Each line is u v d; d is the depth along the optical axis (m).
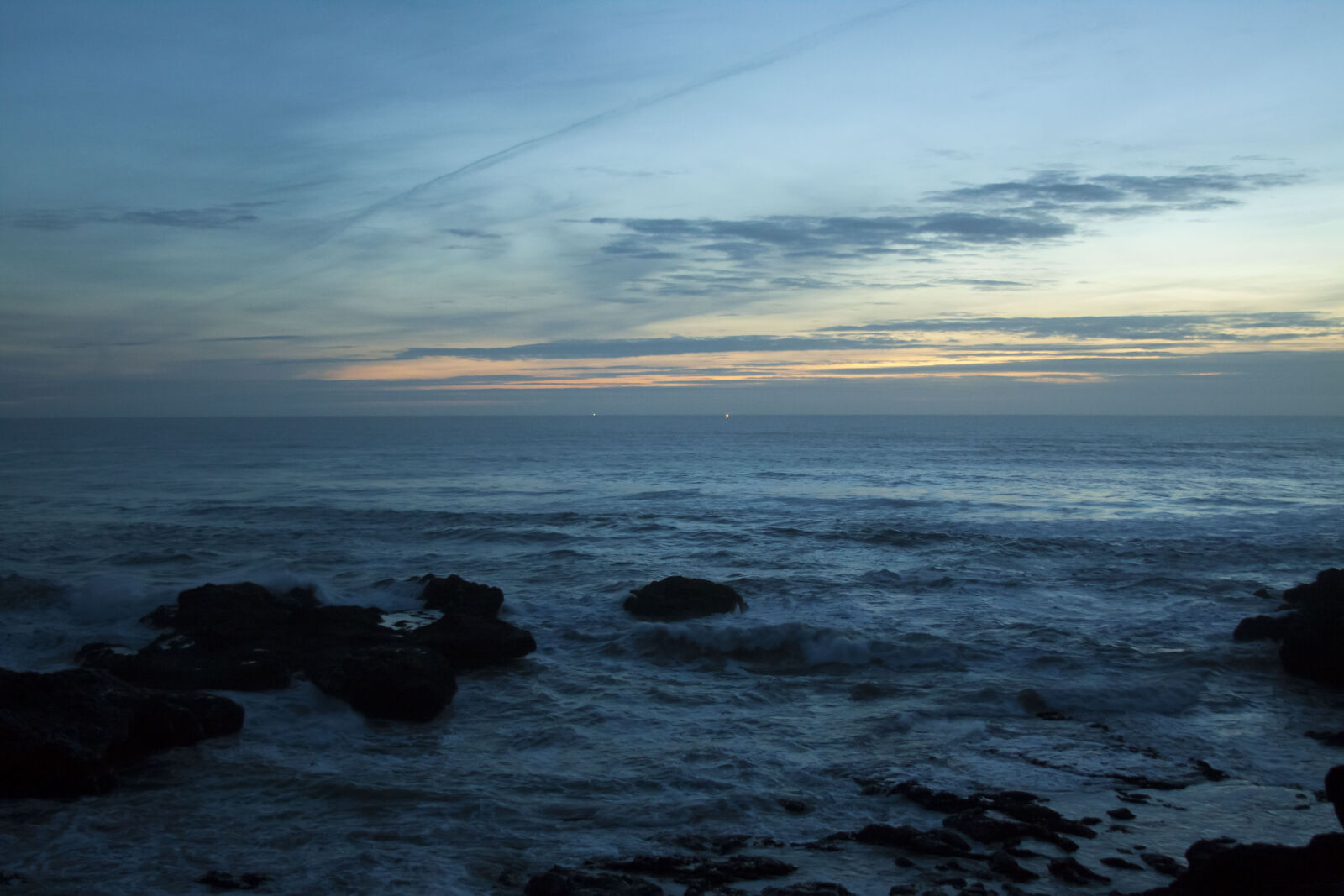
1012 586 18.80
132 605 15.95
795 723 10.14
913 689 11.52
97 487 43.91
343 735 9.70
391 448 92.75
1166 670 12.30
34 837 6.79
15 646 13.62
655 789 7.95
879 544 25.25
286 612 14.37
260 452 83.19
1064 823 7.04
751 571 21.05
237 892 5.79
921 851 6.56
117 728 8.47
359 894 5.77
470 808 7.44
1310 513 31.83
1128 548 24.05
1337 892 4.58
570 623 15.66
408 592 17.11
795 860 6.42
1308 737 9.58
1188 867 6.11
